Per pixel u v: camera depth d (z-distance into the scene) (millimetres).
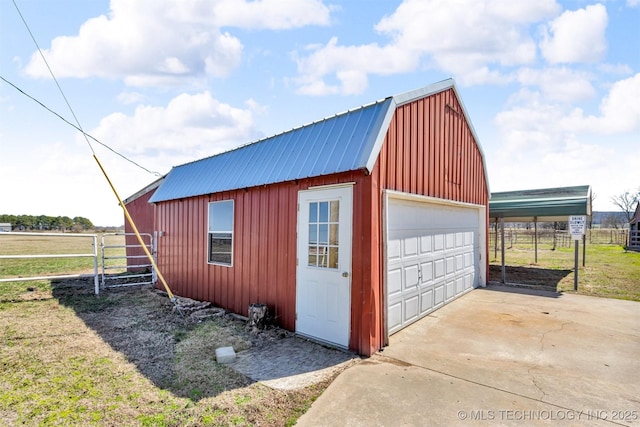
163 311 6504
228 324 5613
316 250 4840
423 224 6090
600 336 4965
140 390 3314
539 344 4625
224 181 6652
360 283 4281
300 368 3840
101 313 6355
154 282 9133
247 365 3938
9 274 11172
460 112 7520
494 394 3213
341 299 4500
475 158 8406
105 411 2916
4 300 7426
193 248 7602
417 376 3605
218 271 6793
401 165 5141
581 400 3105
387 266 4602
